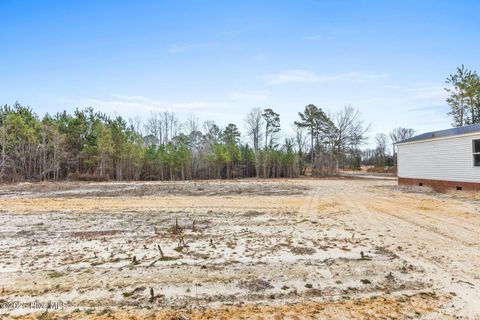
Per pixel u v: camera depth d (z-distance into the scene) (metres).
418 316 3.22
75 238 6.52
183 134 40.72
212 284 4.08
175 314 3.32
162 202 12.20
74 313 3.37
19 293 3.86
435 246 5.65
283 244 5.88
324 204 11.21
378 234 6.60
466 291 3.80
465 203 10.64
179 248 5.66
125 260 5.04
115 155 32.12
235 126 41.69
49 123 31.42
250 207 10.66
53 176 30.77
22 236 6.73
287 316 3.25
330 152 41.59
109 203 12.02
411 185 18.02
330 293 3.79
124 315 3.31
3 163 26.62
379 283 4.07
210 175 36.22
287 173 37.97
